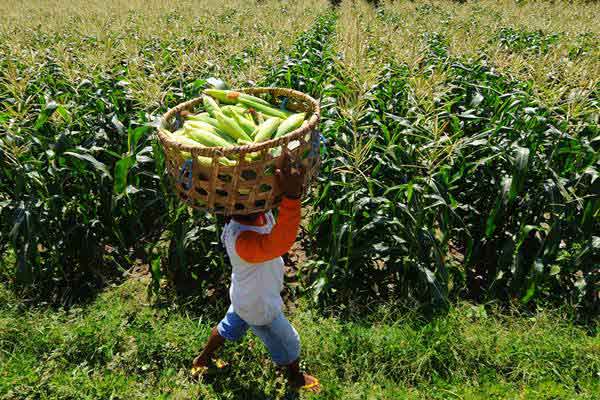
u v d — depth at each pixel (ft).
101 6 64.44
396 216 13.42
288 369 10.27
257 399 10.46
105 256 15.25
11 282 14.16
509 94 18.15
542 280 13.07
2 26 46.83
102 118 17.54
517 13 53.52
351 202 13.16
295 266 15.08
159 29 43.01
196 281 14.40
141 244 16.16
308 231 16.07
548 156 13.98
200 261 14.65
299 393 10.52
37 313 12.94
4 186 14.62
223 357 11.28
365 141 15.05
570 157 14.07
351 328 12.04
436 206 13.67
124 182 13.17
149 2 67.10
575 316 12.44
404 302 12.82
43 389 10.57
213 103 9.50
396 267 13.60
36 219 13.62
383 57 26.27
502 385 10.48
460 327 11.96
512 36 40.88
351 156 12.55
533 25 46.03
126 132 16.33
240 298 8.83
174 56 29.66
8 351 11.60
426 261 13.30
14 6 67.15
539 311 12.55
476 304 13.26
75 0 72.13
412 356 11.10
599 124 15.83
